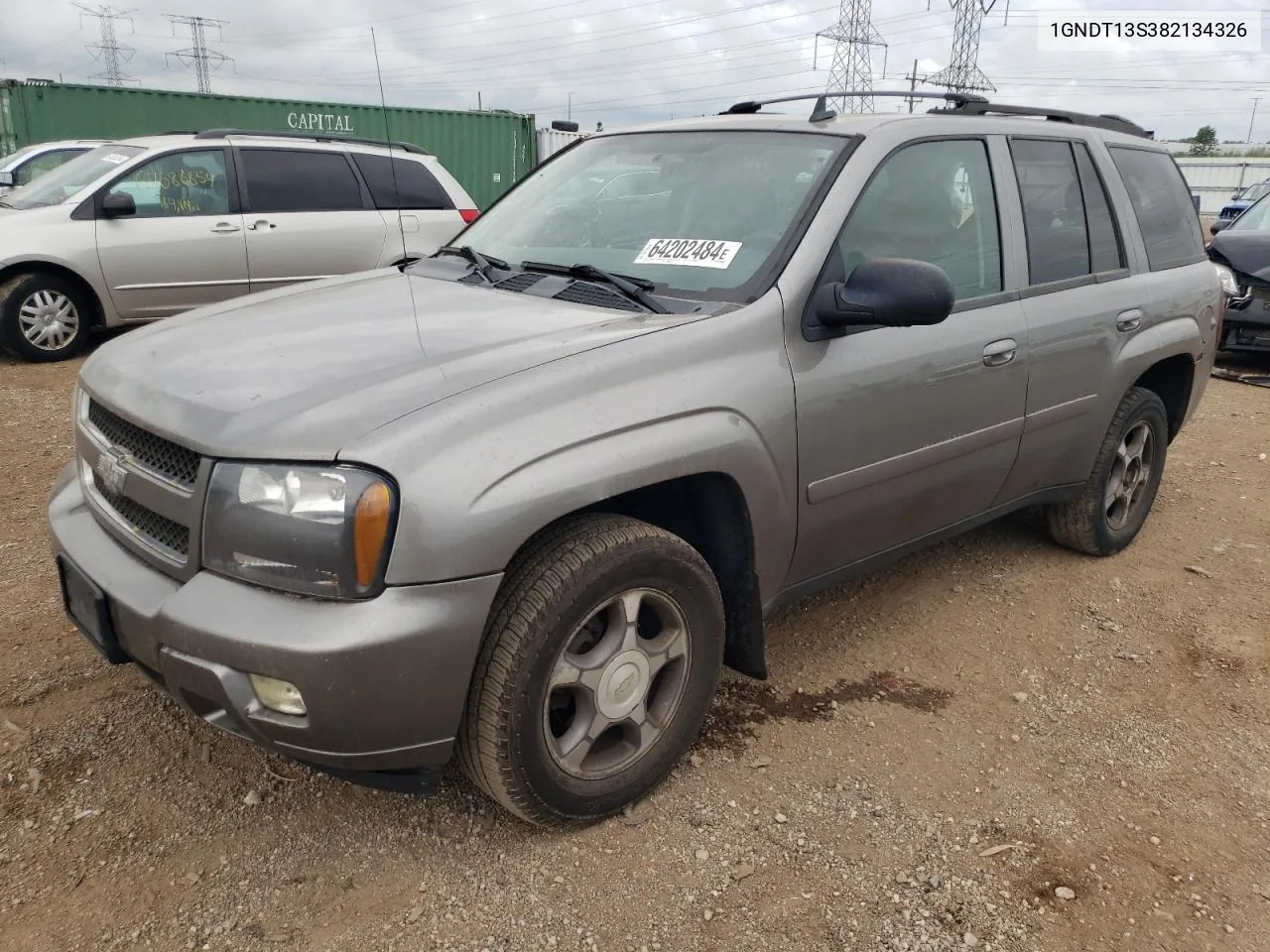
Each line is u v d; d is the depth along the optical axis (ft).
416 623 6.59
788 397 8.75
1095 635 12.26
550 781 7.69
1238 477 18.89
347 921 7.23
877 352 9.54
